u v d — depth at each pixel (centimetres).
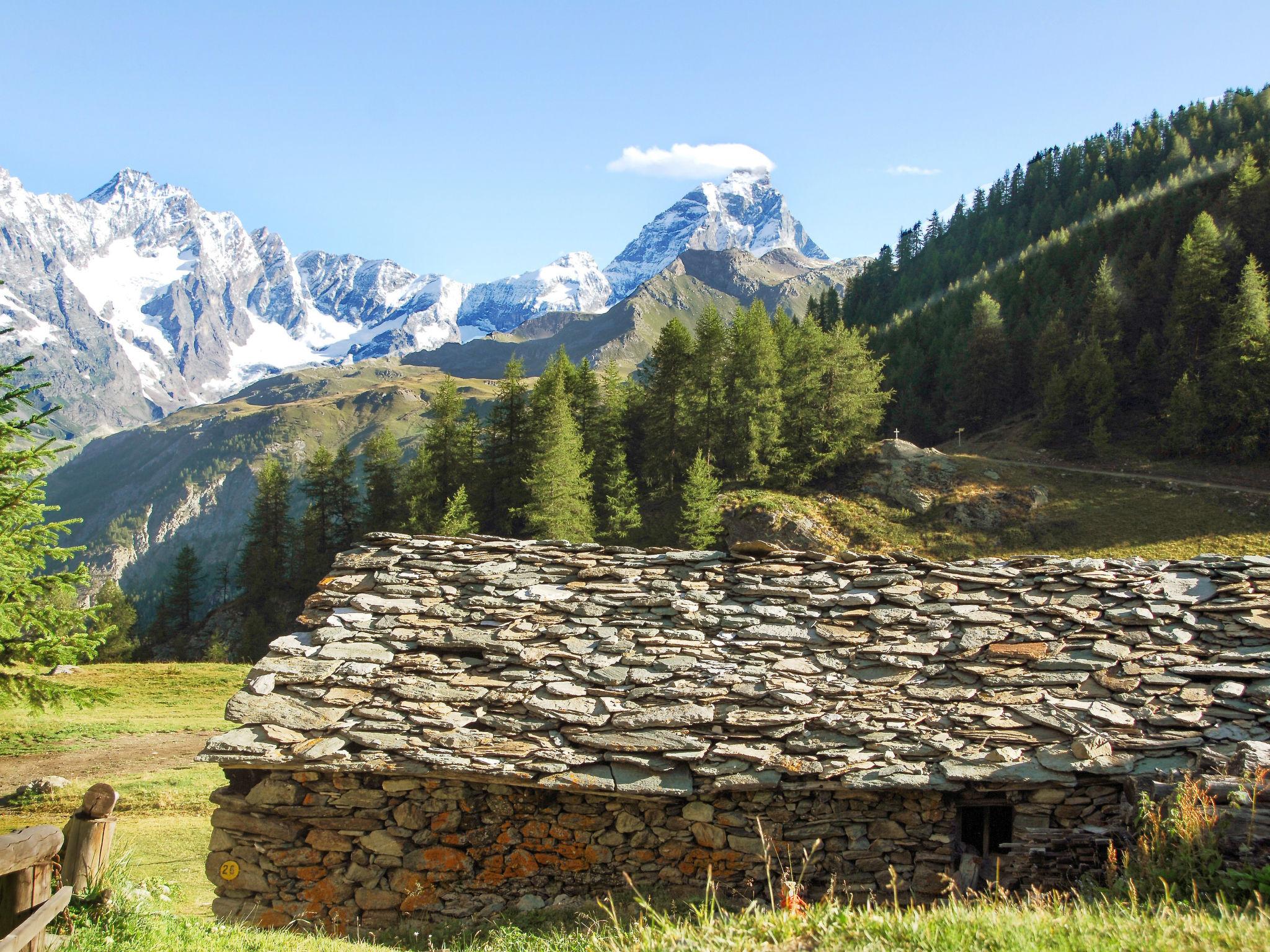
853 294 17050
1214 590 1191
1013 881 996
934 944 571
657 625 1196
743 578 1275
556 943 769
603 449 7538
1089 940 559
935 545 6222
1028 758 999
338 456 8112
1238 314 7438
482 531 7231
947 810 1030
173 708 3409
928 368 10569
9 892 552
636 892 902
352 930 1025
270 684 1101
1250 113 14750
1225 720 1016
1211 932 566
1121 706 1044
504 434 7500
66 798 2145
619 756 1024
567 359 8031
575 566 1325
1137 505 6350
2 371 1284
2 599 1272
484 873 1045
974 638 1138
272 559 8050
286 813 1060
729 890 1021
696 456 7175
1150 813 891
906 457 7062
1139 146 15162
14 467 1265
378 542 1386
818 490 7112
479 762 1016
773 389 7356
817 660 1132
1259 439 6981
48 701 1343
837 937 591
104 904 709
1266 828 807
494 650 1156
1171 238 10350
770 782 998
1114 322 8919
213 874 1057
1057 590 1218
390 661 1143
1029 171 17250
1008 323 10825
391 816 1062
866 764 1006
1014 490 6562
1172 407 7319
